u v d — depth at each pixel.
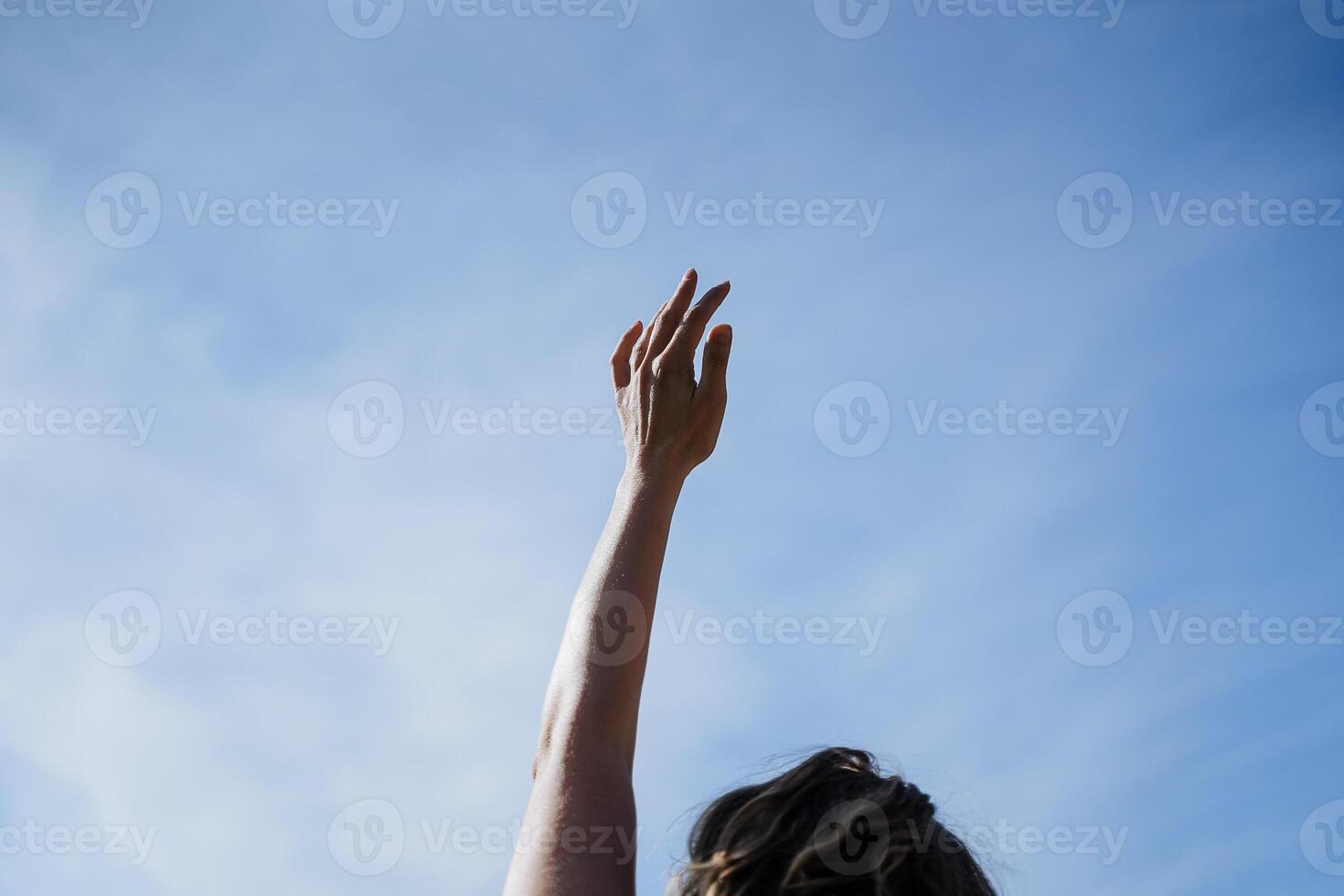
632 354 1.31
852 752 1.00
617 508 1.16
